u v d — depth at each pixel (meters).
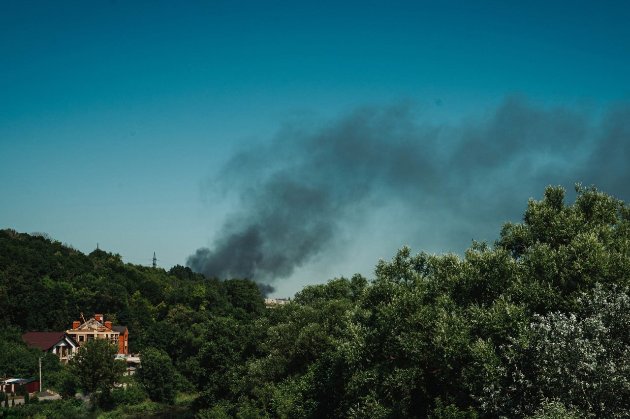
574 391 20.64
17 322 110.62
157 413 71.69
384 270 31.62
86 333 108.38
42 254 138.12
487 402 22.33
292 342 45.75
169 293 149.50
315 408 37.97
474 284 27.61
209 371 61.66
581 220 28.44
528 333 22.25
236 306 148.25
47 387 79.94
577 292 23.91
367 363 30.22
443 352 24.95
